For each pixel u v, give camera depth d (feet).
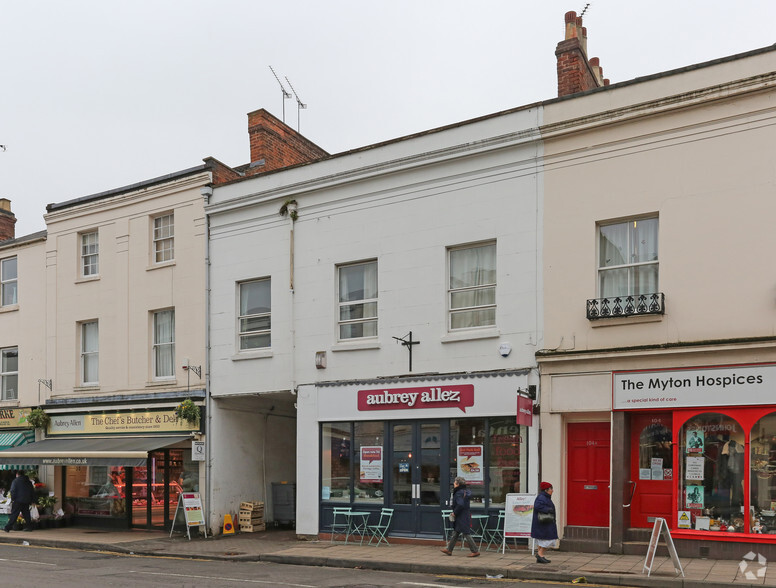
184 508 65.00
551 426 51.37
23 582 42.09
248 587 39.91
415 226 58.80
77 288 79.36
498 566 44.88
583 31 65.77
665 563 44.70
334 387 61.00
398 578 43.55
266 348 66.13
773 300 45.06
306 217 64.59
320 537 60.49
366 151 61.46
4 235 97.71
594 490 50.83
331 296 62.39
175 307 71.72
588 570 43.04
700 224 47.85
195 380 69.36
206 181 70.64
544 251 53.11
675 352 47.29
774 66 45.88
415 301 58.13
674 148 49.14
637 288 50.24
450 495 54.85
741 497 45.52
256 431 72.13
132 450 65.62
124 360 74.69
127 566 50.11
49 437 79.36
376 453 58.75
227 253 69.10
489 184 55.77
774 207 45.60
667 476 48.67
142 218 75.31
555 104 53.47
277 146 77.20
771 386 44.47
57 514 75.77
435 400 55.77
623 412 49.16
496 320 54.54
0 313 86.12
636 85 50.55
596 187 51.65
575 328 51.34
